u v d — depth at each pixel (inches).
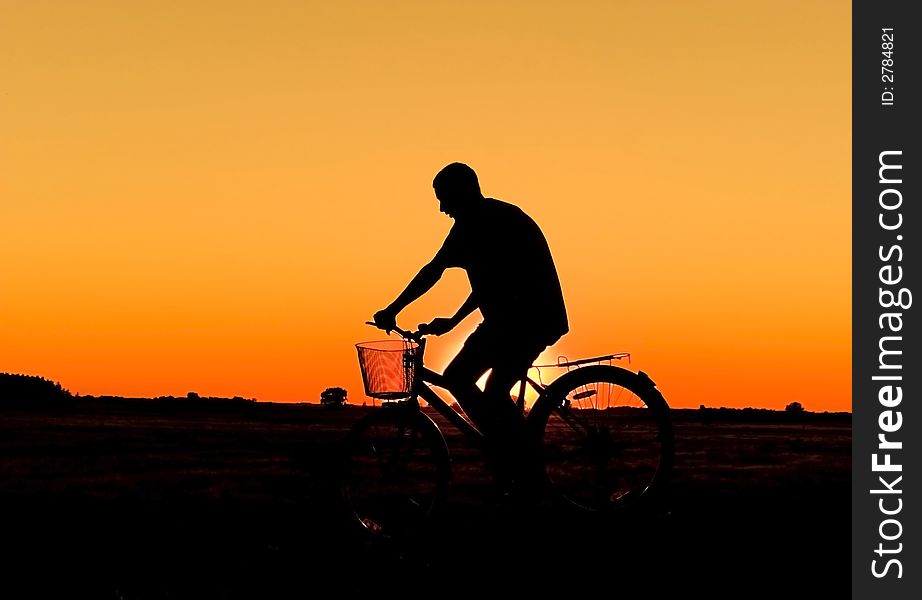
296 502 336.2
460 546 261.0
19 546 261.7
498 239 270.7
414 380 278.5
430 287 276.1
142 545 263.7
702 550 251.4
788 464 473.7
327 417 1035.3
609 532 271.0
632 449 282.4
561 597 213.5
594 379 282.4
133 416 1011.3
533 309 269.7
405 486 335.0
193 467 452.8
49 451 547.2
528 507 291.3
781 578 226.8
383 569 240.7
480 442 278.4
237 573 235.5
